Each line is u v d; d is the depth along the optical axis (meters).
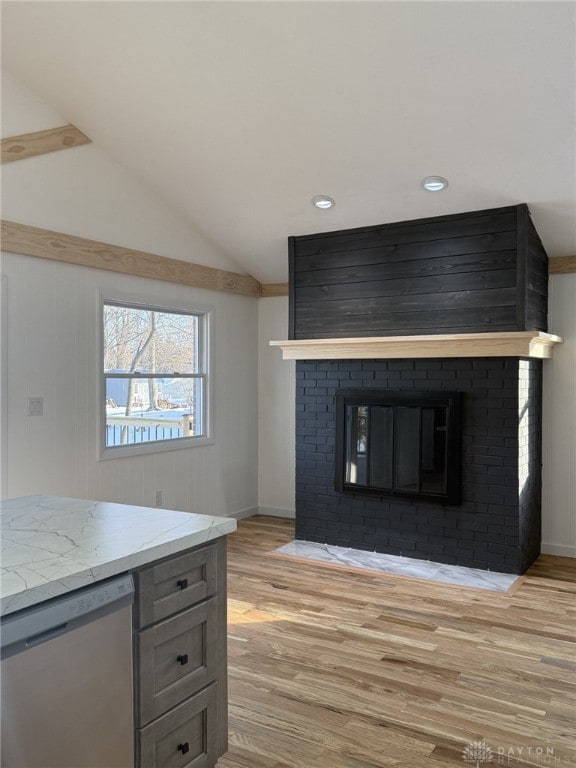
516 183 3.96
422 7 2.91
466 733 2.49
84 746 1.66
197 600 2.07
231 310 5.82
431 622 3.58
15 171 3.83
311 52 3.28
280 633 3.42
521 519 4.37
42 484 4.02
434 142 3.77
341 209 4.62
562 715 2.62
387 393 4.73
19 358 3.87
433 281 4.50
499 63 3.13
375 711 2.65
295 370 5.71
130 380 4.80
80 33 3.43
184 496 5.27
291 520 5.96
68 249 4.14
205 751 2.12
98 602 1.68
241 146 4.15
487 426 4.39
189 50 3.41
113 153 4.45
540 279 4.60
